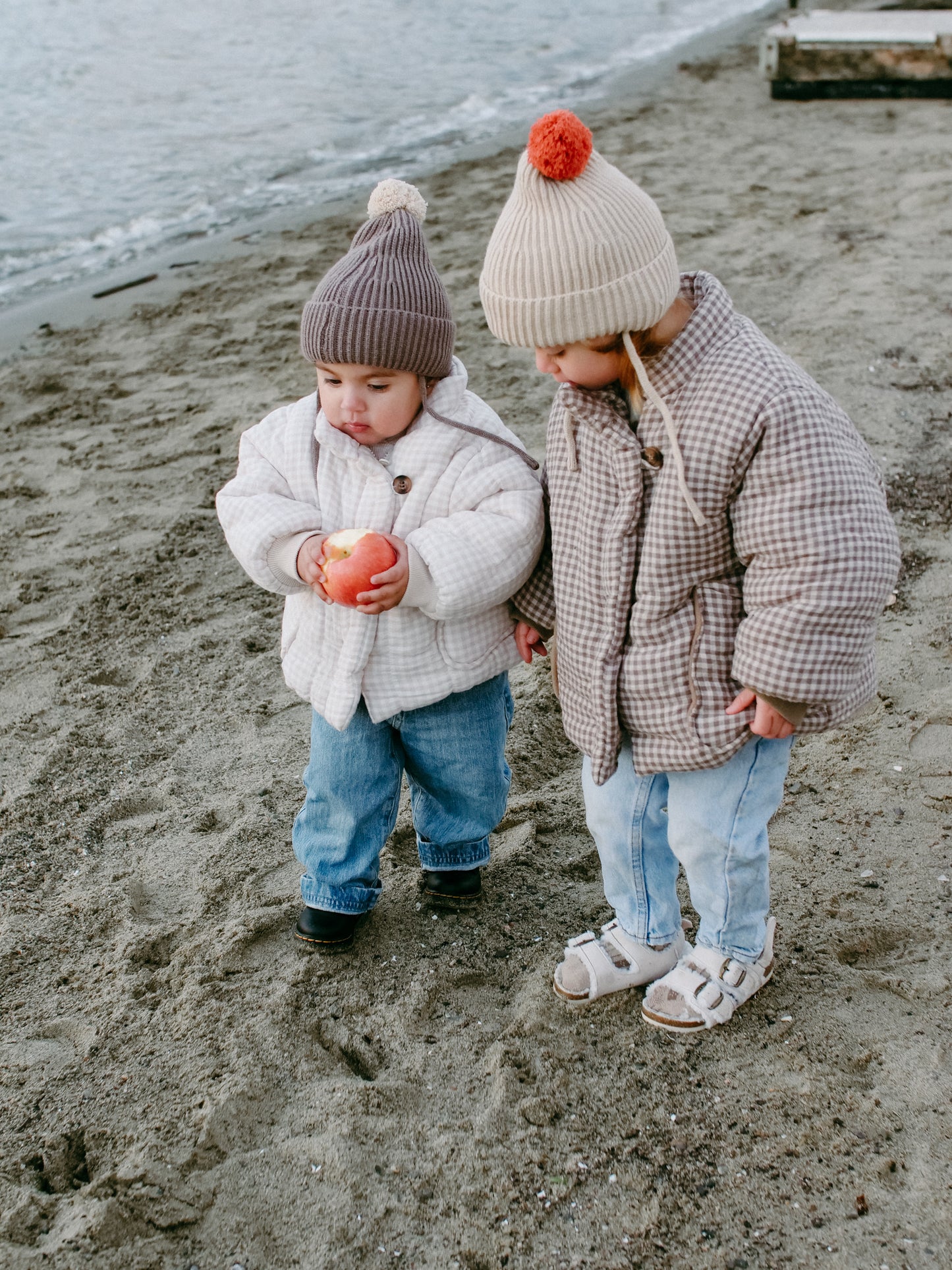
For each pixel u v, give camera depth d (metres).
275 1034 2.33
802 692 1.84
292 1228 1.96
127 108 13.05
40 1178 2.08
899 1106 2.08
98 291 7.60
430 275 2.12
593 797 2.23
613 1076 2.21
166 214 9.27
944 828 2.75
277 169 10.37
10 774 3.23
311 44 16.58
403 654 2.23
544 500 2.20
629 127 10.57
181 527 4.59
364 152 10.73
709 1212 1.95
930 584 3.74
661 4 18.83
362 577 2.01
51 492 4.96
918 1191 1.94
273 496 2.21
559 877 2.75
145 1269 1.91
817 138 9.52
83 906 2.72
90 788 3.15
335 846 2.45
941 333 5.54
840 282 6.32
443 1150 2.08
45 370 6.32
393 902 2.69
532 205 1.82
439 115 12.01
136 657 3.78
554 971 2.46
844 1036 2.23
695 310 1.89
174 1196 2.02
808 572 1.80
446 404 2.19
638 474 1.93
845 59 10.67
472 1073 2.24
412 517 2.16
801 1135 2.05
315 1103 2.18
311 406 2.29
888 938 2.46
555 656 2.21
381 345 2.05
